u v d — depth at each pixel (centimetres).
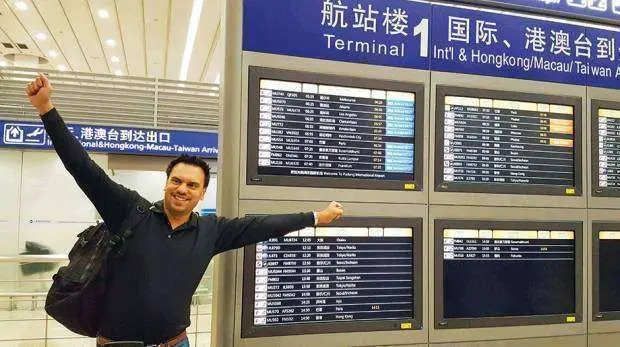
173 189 172
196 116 880
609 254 252
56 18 964
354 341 211
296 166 210
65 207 839
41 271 561
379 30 225
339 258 212
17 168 821
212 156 799
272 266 204
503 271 235
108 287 169
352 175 216
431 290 224
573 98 249
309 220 184
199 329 518
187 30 1020
